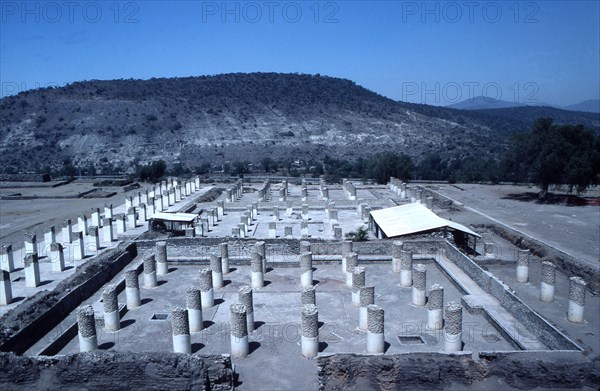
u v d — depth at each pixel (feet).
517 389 52.03
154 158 497.05
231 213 185.68
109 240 142.20
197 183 250.16
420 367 52.39
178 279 99.09
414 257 109.19
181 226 148.97
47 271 116.57
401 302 85.61
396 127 648.79
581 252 127.24
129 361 53.88
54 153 488.85
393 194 225.56
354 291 83.15
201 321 76.02
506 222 165.99
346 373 53.16
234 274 101.09
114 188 274.57
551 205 201.98
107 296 75.41
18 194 250.98
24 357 55.57
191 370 53.57
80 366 53.93
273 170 409.90
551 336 66.80
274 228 143.33
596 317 85.05
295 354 67.87
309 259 91.86
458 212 185.06
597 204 202.69
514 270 111.55
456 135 610.24
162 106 612.70
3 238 158.51
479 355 55.36
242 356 67.10
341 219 169.89
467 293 87.97
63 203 226.99
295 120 641.81
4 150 485.15
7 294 94.89
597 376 51.62
